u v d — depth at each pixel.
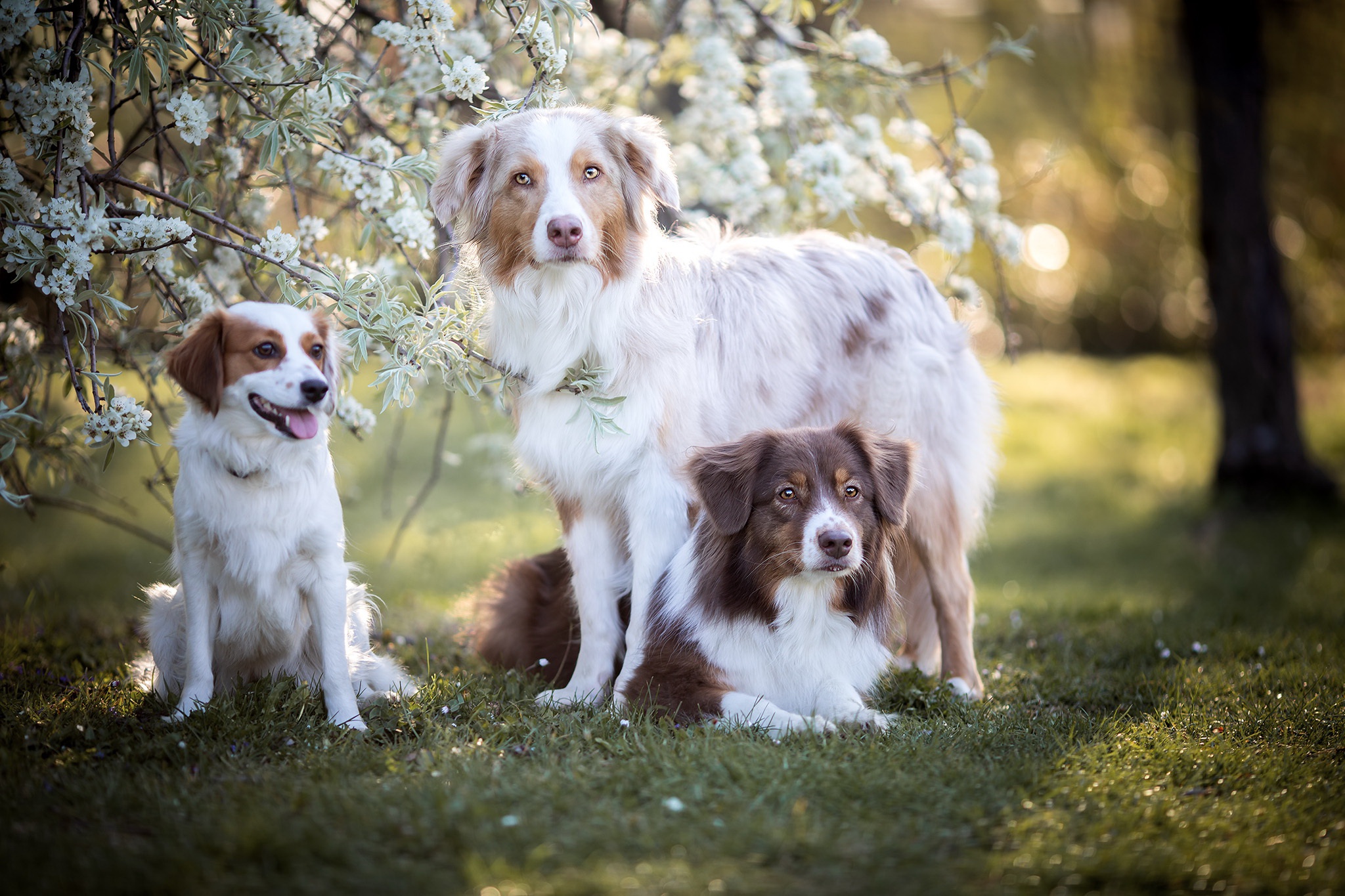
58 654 4.97
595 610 4.51
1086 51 13.63
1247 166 10.48
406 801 3.00
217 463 3.70
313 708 3.88
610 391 4.27
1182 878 2.71
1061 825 2.96
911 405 4.80
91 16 4.27
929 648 5.04
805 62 5.90
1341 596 7.19
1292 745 3.72
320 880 2.63
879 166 5.79
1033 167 16.44
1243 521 10.22
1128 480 13.22
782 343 4.59
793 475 3.97
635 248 4.27
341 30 4.78
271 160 4.09
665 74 6.36
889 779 3.23
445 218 4.23
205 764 3.35
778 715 3.84
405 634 5.81
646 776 3.24
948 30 15.26
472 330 4.27
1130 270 20.31
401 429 6.42
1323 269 15.88
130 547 10.05
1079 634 5.82
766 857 2.78
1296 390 10.72
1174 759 3.51
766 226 5.89
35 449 4.85
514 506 10.60
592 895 2.56
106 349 4.91
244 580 3.78
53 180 4.05
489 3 4.48
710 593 4.10
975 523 5.07
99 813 2.99
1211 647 5.41
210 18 4.05
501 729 3.72
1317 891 2.67
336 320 4.29
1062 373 18.86
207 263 4.84
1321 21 11.80
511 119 4.18
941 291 5.82
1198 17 10.39
